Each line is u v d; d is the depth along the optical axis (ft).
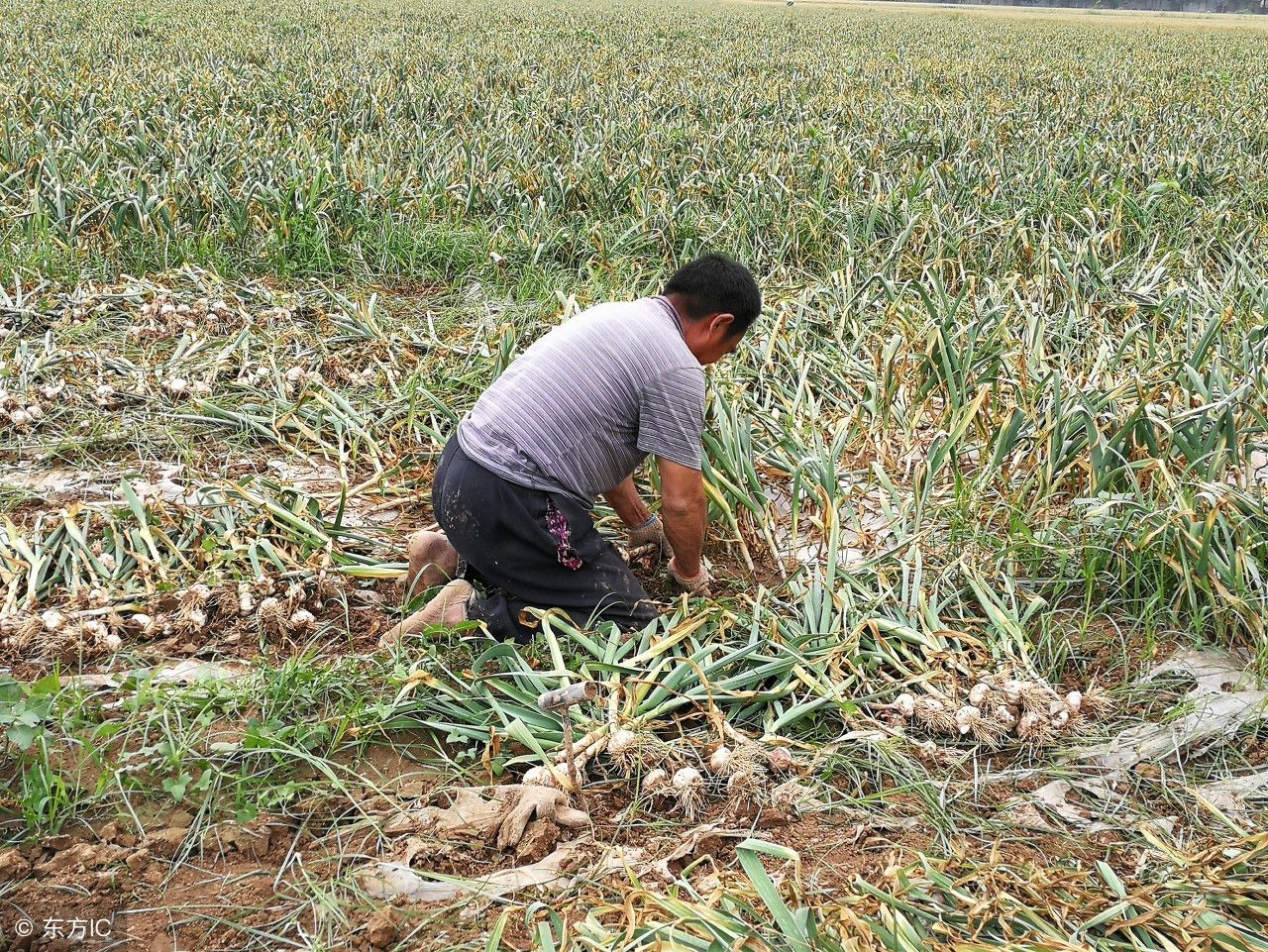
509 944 7.33
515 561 10.21
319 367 16.67
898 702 9.64
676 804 8.66
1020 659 10.61
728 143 32.01
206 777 8.22
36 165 24.26
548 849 8.20
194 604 10.42
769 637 10.56
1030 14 197.47
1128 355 17.30
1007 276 21.09
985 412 14.84
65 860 7.68
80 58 44.78
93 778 8.48
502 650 9.93
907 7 213.66
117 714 9.05
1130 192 27.17
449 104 37.27
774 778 9.01
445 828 8.29
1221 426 12.95
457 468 10.14
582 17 98.37
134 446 14.20
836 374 16.78
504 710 9.39
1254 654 10.75
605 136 31.81
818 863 8.18
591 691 9.47
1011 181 27.35
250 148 27.40
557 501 10.04
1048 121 38.45
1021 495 13.16
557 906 7.58
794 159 29.48
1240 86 54.19
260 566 11.19
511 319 19.40
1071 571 11.89
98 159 24.61
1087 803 8.97
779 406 15.92
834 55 68.69
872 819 8.63
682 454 10.16
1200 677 10.55
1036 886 7.76
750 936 7.01
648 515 11.77
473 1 121.90
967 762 9.43
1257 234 24.80
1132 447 13.47
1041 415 15.15
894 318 17.75
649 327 10.14
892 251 22.33
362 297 18.43
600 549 10.55
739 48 71.41
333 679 9.61
